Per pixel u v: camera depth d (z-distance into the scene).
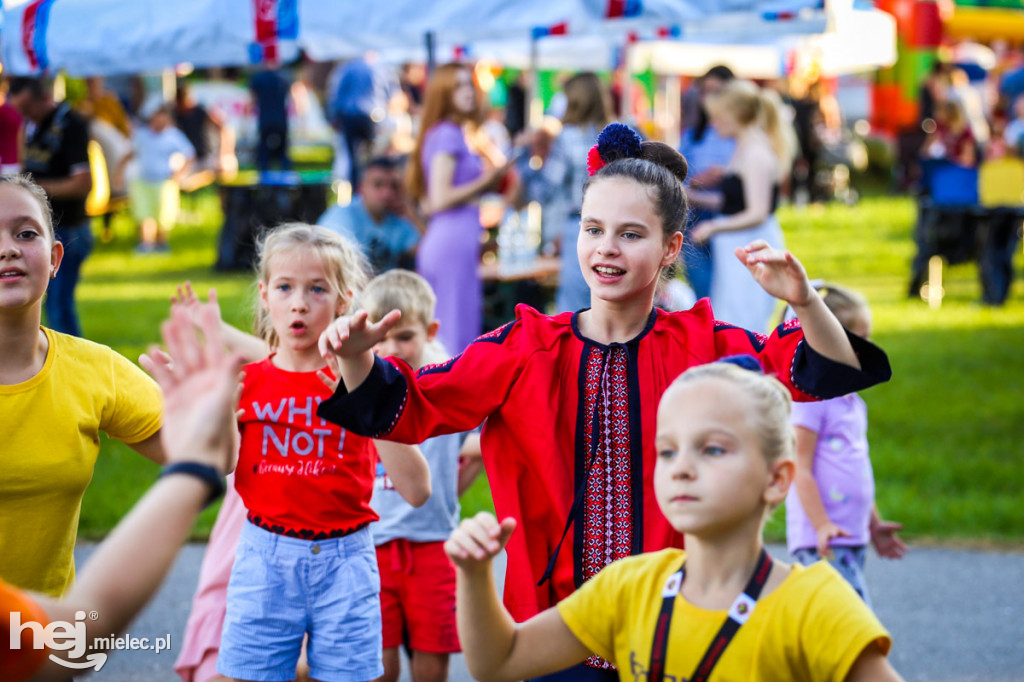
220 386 1.57
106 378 2.68
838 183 18.58
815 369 2.32
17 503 2.52
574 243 7.18
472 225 6.94
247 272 12.37
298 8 6.42
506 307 8.19
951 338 9.86
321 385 3.11
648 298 2.54
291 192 12.49
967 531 5.58
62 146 7.79
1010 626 4.55
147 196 13.91
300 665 3.35
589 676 2.35
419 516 3.53
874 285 12.19
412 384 2.41
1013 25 22.83
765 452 1.85
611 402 2.45
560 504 2.40
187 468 1.50
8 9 7.44
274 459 3.11
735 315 6.78
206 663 3.35
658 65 13.41
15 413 2.52
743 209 6.75
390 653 3.54
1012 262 11.24
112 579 1.42
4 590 1.40
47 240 2.54
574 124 7.22
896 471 6.41
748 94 6.72
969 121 11.52
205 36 6.75
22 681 1.41
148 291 11.48
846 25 10.66
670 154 2.70
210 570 3.46
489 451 2.50
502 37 7.72
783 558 5.16
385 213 7.00
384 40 8.55
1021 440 7.04
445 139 6.84
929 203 11.38
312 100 22.17
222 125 17.25
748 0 6.00
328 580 3.09
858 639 1.75
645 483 2.41
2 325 2.52
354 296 3.31
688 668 1.83
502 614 1.88
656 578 1.94
